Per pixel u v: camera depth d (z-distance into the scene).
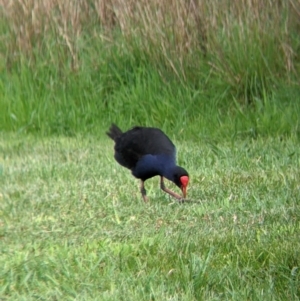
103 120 19.06
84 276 9.92
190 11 19.02
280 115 17.81
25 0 20.06
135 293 9.33
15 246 11.23
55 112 19.38
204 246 10.68
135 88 19.14
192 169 15.15
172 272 9.79
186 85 18.91
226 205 12.80
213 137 17.52
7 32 20.28
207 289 9.41
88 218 12.49
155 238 10.97
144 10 19.33
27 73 19.86
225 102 18.64
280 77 18.62
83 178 14.83
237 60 18.67
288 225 11.53
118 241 11.30
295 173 14.45
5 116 19.56
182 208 12.82
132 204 13.17
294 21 18.80
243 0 18.72
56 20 19.95
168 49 19.08
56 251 10.80
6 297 9.47
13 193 14.05
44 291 9.58
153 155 13.34
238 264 10.07
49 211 12.98
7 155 17.00
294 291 9.16
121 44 19.55
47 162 16.17
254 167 15.09
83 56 19.80
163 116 18.59
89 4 20.03
